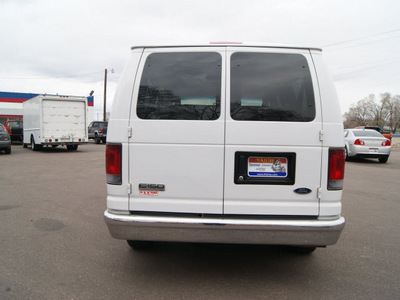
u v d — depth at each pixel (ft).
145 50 9.94
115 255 12.42
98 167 36.17
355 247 13.48
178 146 9.50
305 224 9.16
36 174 30.94
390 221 17.02
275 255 12.63
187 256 12.44
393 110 304.30
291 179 9.48
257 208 9.48
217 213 9.53
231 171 9.45
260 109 9.50
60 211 18.25
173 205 9.58
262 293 9.71
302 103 9.53
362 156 43.09
